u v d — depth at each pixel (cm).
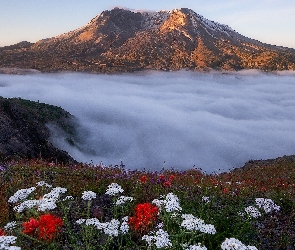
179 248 641
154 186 1205
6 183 1273
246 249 535
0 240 555
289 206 1092
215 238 745
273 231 894
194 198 1064
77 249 722
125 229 696
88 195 775
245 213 835
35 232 724
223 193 1178
